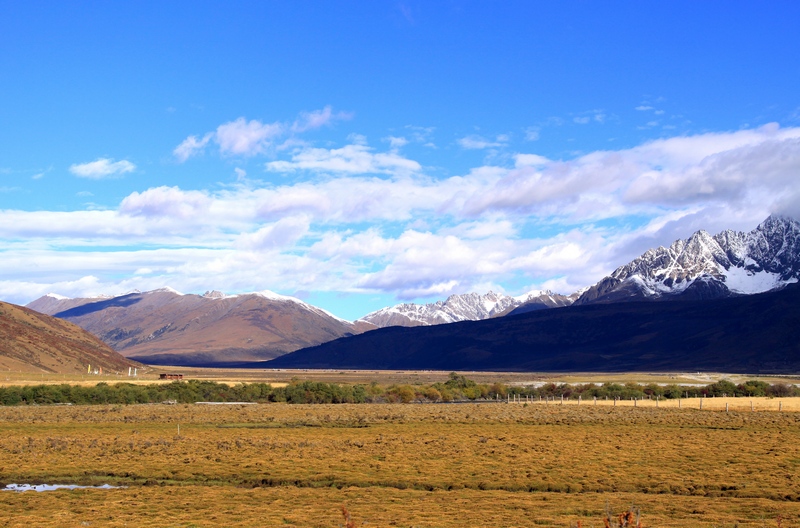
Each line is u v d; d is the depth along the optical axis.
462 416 86.56
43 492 42.22
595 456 53.00
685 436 65.00
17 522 34.44
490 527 32.44
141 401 113.50
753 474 45.53
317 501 39.41
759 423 77.38
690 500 39.03
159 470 48.44
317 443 59.50
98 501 39.66
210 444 59.16
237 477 46.81
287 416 86.69
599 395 129.75
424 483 44.38
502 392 138.75
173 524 33.81
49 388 108.81
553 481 44.34
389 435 66.44
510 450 56.06
